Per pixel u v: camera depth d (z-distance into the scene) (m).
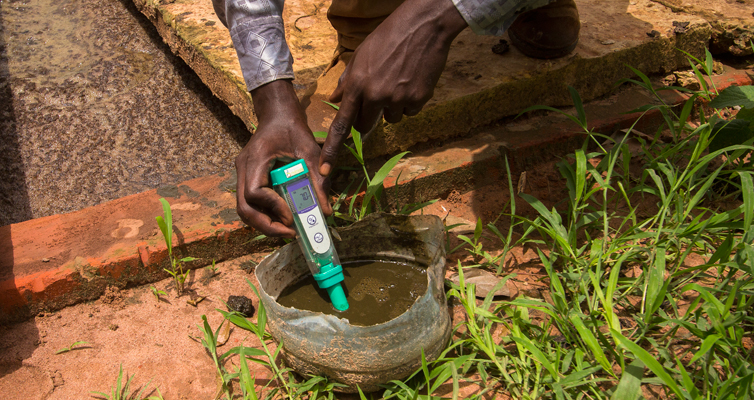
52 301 1.60
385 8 1.88
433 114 1.96
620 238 1.54
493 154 2.01
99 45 2.92
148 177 2.29
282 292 1.48
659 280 1.30
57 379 1.41
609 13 2.58
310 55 2.24
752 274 1.26
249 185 1.35
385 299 1.45
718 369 1.31
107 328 1.56
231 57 2.19
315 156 1.46
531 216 1.89
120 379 1.34
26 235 1.72
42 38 2.96
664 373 1.03
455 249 1.69
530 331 1.40
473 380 1.35
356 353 1.19
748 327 1.42
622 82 2.24
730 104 1.72
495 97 2.07
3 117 2.51
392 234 1.55
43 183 2.26
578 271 1.52
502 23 1.39
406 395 1.24
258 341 1.51
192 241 1.70
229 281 1.71
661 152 1.89
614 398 1.06
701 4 2.71
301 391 1.28
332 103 1.68
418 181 1.91
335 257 1.40
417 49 1.31
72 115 2.53
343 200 1.83
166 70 2.78
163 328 1.56
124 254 1.64
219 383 1.37
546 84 2.17
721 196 1.91
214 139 2.47
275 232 1.37
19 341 1.52
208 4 2.63
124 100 2.61
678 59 2.42
